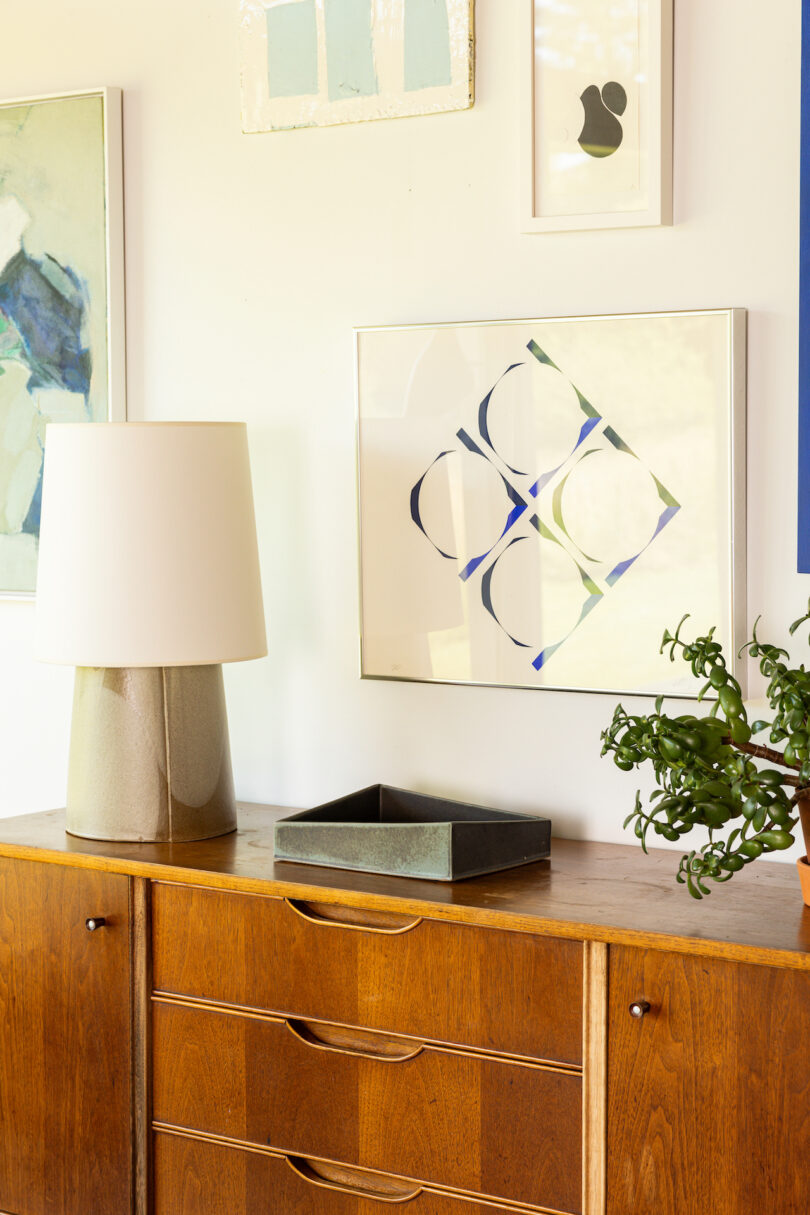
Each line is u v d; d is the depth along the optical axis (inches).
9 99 94.1
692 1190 60.7
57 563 77.4
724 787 62.4
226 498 78.0
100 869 76.0
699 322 73.2
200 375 90.0
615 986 62.1
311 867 73.3
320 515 86.5
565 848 77.2
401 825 70.6
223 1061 73.7
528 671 79.6
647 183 74.2
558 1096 63.9
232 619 77.9
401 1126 68.3
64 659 76.7
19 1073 80.4
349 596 85.8
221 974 73.5
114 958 76.4
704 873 61.8
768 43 72.0
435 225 81.7
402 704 84.5
